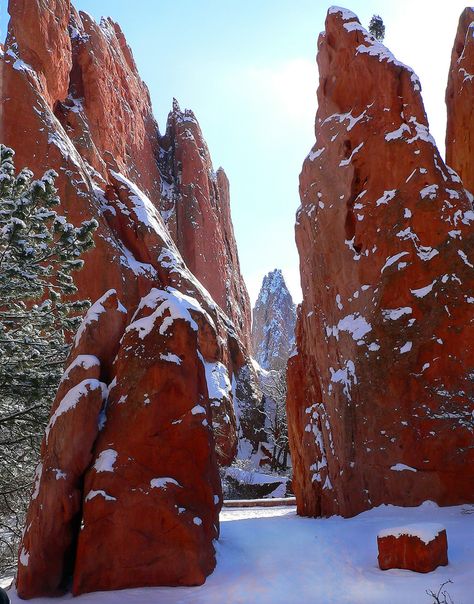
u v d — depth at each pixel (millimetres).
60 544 9141
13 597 8945
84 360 10398
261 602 8016
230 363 48594
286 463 46156
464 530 10875
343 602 7848
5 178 14805
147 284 35844
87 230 15609
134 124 61281
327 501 16453
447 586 7926
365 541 11055
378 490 14758
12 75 36531
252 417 47625
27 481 14664
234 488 34469
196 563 8961
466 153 20938
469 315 15344
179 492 9430
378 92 18562
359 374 15883
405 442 14656
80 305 15531
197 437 9852
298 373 20375
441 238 16141
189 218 63281
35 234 14891
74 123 44562
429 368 15086
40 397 13898
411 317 15672
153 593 8531
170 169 68125
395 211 16812
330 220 18766
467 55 21609
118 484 9297
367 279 16875
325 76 21188
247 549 10688
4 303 14992
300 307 21781
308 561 9906
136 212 39688
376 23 25844
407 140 17328
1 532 15180
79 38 52969
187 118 72188
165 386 9953
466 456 14078
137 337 10406
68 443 9578
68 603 8508
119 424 9812
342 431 15922
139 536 9039
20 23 40688
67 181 35031
